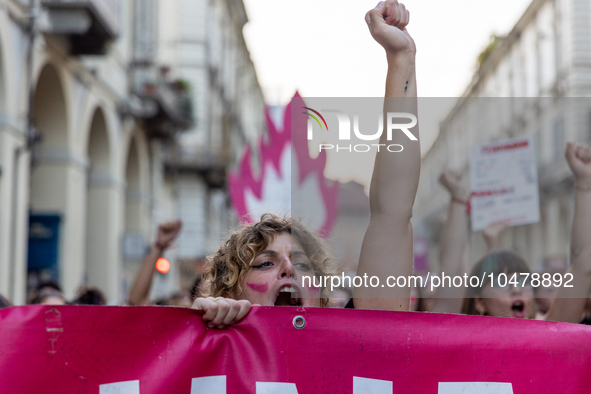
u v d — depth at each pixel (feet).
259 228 6.49
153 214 55.16
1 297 11.21
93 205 41.60
